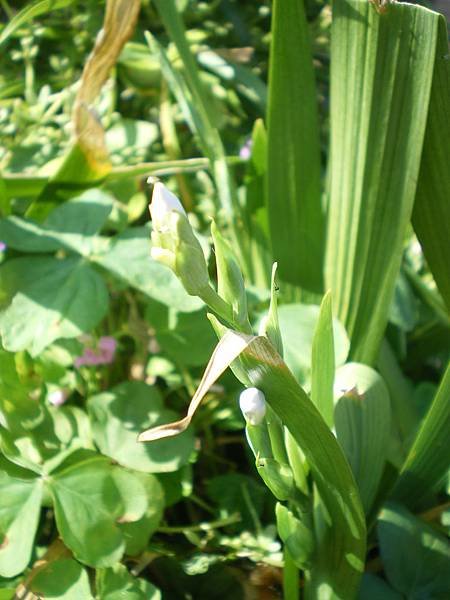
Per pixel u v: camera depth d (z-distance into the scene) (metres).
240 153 0.44
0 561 0.26
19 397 0.30
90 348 0.34
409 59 0.28
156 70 0.44
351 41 0.29
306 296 0.36
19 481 0.28
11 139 0.42
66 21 0.46
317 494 0.26
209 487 0.33
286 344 0.32
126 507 0.28
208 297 0.20
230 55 0.47
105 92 0.42
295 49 0.32
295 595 0.29
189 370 0.36
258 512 0.32
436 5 0.49
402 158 0.29
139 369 0.37
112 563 0.27
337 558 0.26
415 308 0.39
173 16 0.35
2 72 0.46
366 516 0.31
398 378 0.36
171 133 0.43
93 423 0.30
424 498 0.31
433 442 0.29
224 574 0.30
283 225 0.36
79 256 0.32
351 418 0.27
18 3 0.49
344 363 0.32
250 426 0.23
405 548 0.28
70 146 0.35
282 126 0.34
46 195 0.35
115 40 0.33
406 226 0.30
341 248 0.33
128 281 0.30
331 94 0.31
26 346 0.29
